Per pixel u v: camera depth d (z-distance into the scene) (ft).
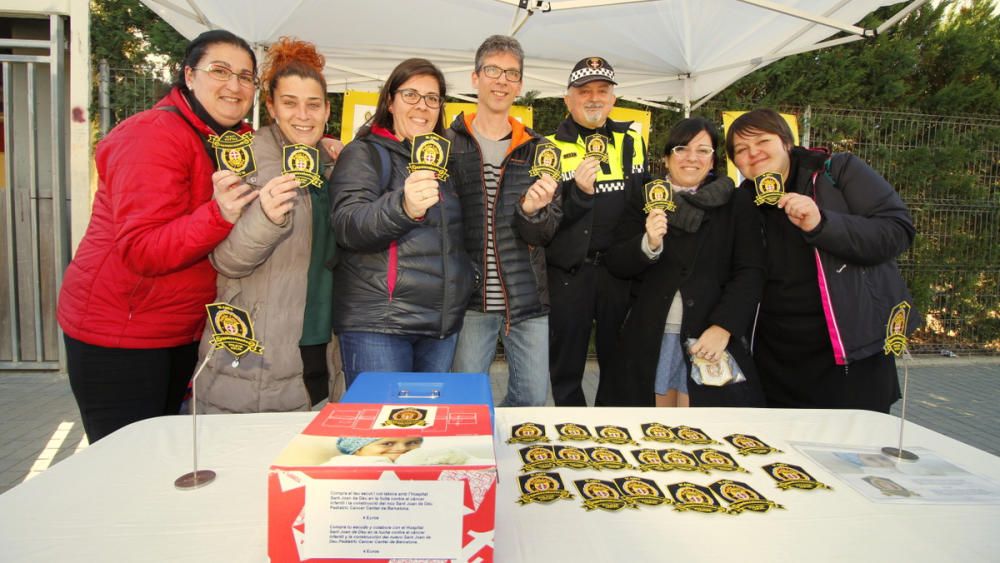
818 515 4.34
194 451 4.69
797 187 9.05
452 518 3.47
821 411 6.69
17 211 20.01
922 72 26.81
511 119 10.23
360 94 18.81
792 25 16.31
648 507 4.39
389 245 7.73
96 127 19.67
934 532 4.15
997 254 25.64
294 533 3.46
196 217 6.45
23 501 4.29
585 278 11.57
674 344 9.70
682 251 9.54
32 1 19.01
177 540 3.87
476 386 5.32
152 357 7.61
